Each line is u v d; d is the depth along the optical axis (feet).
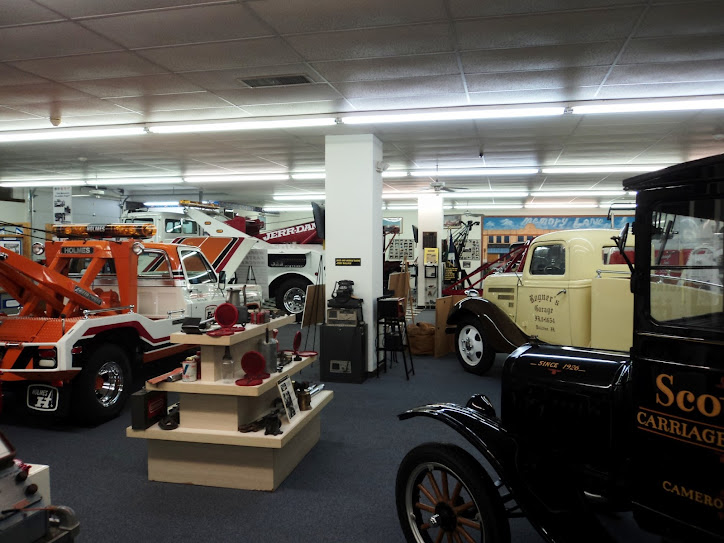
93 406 15.52
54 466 12.91
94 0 11.75
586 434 8.20
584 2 11.71
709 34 13.35
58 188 36.94
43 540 5.37
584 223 62.18
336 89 17.90
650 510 6.97
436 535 9.80
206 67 15.96
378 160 23.91
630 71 16.06
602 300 17.03
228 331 11.62
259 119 21.59
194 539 9.57
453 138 24.79
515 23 12.84
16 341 14.70
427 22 12.81
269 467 11.50
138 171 36.11
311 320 23.06
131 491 11.54
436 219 45.85
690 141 25.72
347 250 22.68
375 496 11.29
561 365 8.80
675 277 6.73
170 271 20.52
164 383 11.73
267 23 12.93
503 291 21.84
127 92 18.39
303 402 13.20
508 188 44.19
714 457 6.27
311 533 9.79
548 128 22.94
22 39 13.91
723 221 6.30
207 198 53.72
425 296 45.65
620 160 31.12
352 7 12.08
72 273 21.66
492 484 8.12
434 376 22.49
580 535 7.75
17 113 21.21
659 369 6.82
